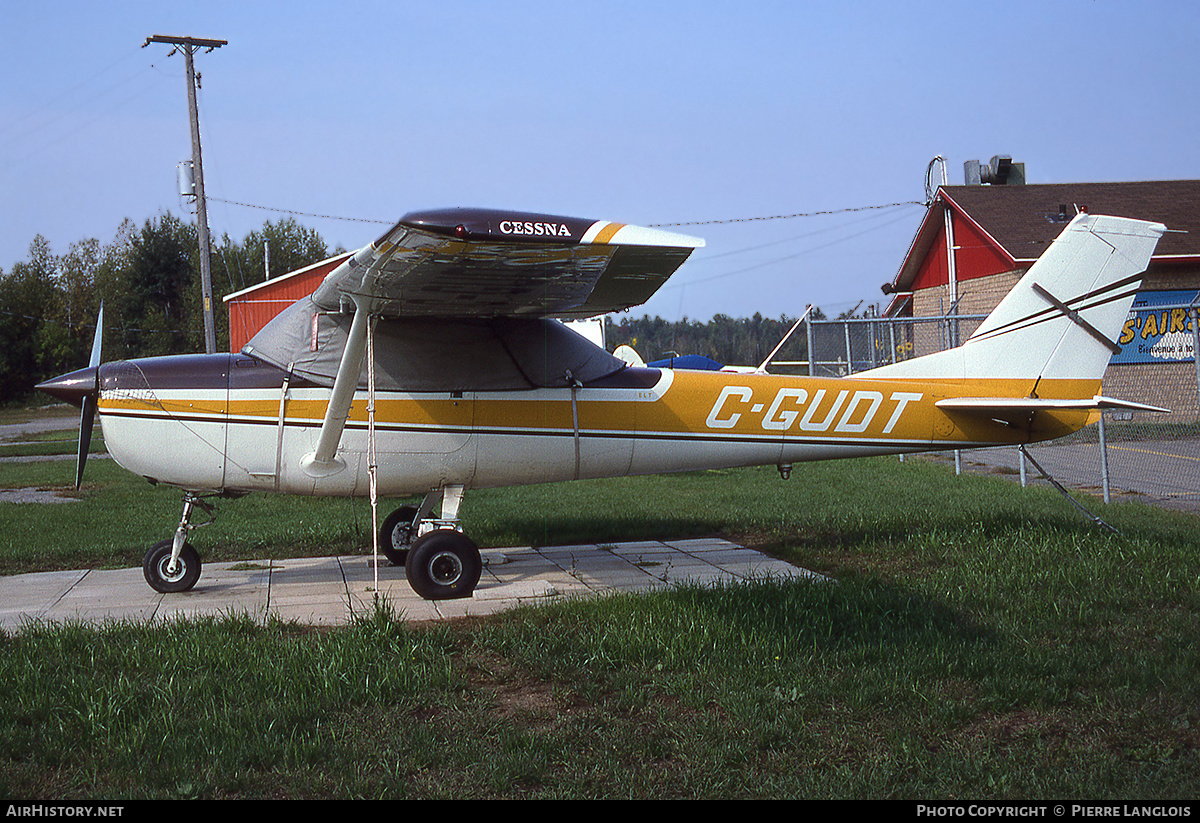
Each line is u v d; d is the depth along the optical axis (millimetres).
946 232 20312
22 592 6434
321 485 6441
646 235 4555
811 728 3703
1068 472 12375
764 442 7051
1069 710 3846
